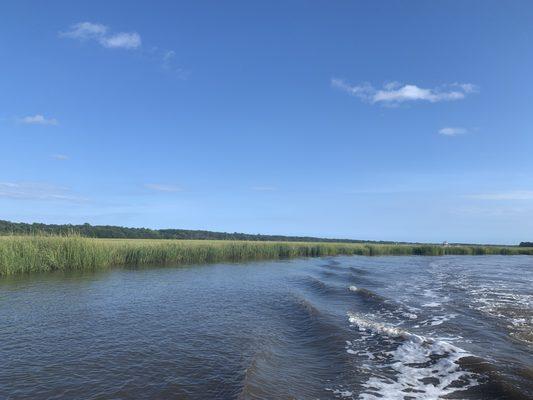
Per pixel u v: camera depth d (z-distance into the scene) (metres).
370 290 23.34
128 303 18.38
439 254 78.38
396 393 8.77
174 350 11.59
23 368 10.06
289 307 18.05
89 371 9.89
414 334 13.09
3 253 26.58
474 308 18.08
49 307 17.12
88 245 31.88
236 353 11.37
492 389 8.82
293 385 9.14
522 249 84.44
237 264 41.34
